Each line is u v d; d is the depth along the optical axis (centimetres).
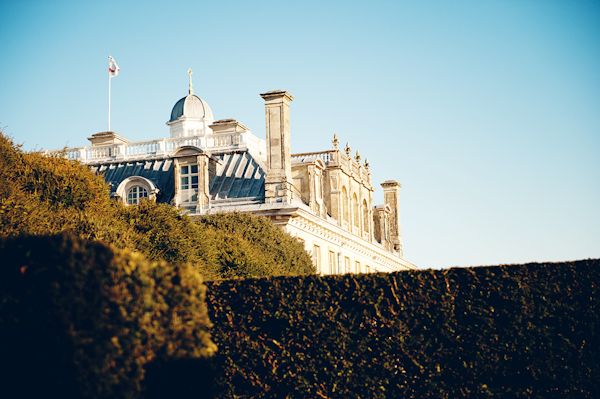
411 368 1778
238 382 1828
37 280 1141
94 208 2930
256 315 1845
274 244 3759
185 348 1334
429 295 1794
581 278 1741
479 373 1748
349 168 5638
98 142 5528
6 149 2731
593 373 1709
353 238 5450
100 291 1162
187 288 1359
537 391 1725
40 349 1121
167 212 2991
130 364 1189
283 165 4419
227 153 4822
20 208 2281
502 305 1761
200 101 7231
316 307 1828
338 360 1803
